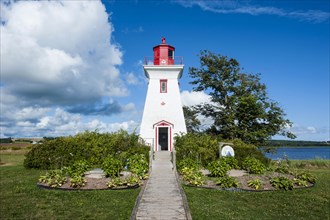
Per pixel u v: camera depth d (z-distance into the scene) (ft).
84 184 51.24
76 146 81.41
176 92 108.78
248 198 47.37
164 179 58.39
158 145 104.63
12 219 36.06
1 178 62.28
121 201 43.34
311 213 41.27
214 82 125.08
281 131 121.29
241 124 117.91
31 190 49.47
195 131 144.77
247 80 124.06
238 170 71.77
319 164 100.99
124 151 82.43
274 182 54.19
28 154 77.97
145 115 106.83
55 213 38.32
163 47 112.47
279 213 40.93
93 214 38.04
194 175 56.90
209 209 40.98
